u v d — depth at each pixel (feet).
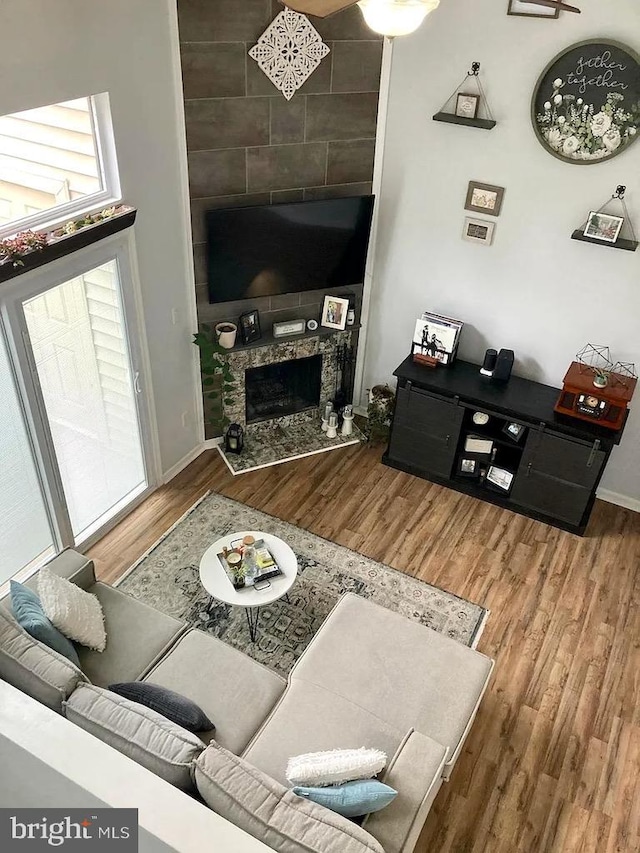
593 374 16.24
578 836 11.29
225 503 17.44
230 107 15.03
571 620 14.89
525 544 16.72
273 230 16.58
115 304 14.56
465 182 16.43
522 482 17.16
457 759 12.23
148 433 16.85
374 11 6.84
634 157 14.44
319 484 18.22
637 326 15.98
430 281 18.07
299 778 9.13
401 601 15.11
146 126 13.79
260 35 14.57
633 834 11.36
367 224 17.52
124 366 15.46
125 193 13.79
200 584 15.16
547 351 17.33
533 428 16.26
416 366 17.95
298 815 8.43
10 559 14.08
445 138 16.17
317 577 15.52
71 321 13.58
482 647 14.24
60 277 12.86
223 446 19.27
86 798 8.41
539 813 11.55
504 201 16.19
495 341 17.93
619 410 15.67
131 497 17.03
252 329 17.92
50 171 12.48
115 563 15.64
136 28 12.77
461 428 17.51
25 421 13.32
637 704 13.30
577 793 11.85
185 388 17.79
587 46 13.88
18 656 9.97
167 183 14.88
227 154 15.55
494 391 17.04
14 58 10.73
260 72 14.97
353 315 19.02
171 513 17.07
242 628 14.26
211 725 10.56
